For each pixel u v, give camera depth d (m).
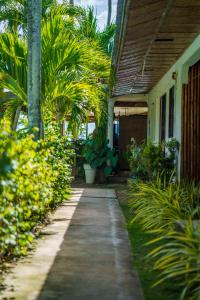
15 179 4.62
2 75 8.48
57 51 8.95
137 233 6.59
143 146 11.98
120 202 10.02
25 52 8.79
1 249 4.43
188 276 4.09
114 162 15.01
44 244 5.87
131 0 5.58
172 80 10.38
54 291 4.09
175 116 9.95
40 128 7.68
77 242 6.02
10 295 3.96
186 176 9.30
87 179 14.91
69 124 9.76
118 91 14.47
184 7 6.02
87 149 14.98
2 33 9.09
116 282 4.37
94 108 10.50
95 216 8.12
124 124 17.58
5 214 4.29
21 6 11.82
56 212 8.49
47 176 6.48
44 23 9.21
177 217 6.27
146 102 16.92
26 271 4.66
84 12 13.69
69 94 9.13
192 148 9.37
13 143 3.42
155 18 6.48
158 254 4.88
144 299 3.93
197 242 4.30
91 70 9.63
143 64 9.91
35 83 7.63
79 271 4.71
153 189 7.93
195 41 7.72
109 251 5.55
